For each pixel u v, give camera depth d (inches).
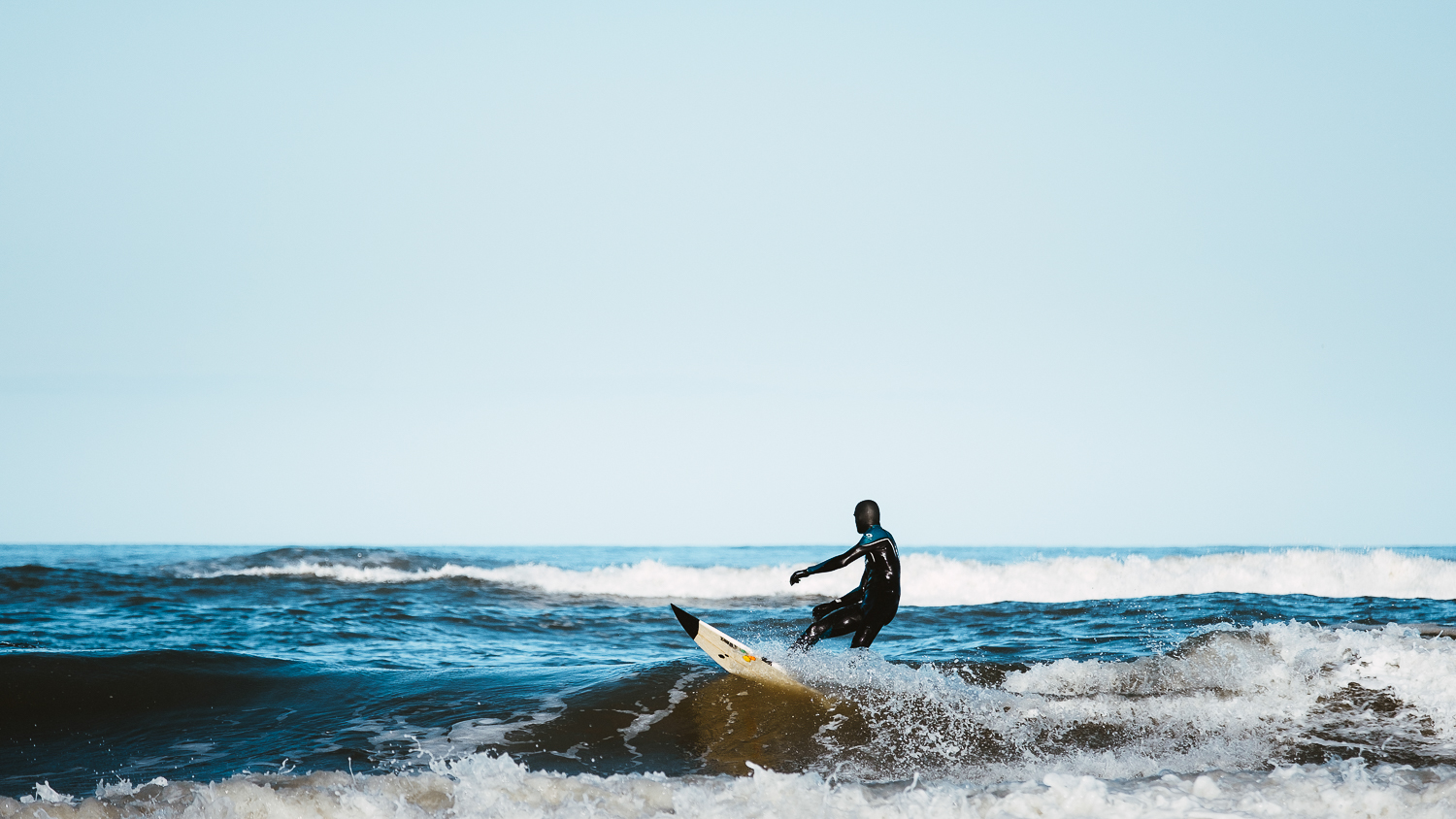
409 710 274.7
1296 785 183.6
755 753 236.4
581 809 176.1
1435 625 386.6
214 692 297.0
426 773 195.2
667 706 271.7
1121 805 175.6
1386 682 268.8
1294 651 292.8
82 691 291.0
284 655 392.5
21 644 425.4
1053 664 304.2
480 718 264.7
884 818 174.7
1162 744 239.0
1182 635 403.5
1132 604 526.6
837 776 219.1
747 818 173.3
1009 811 175.8
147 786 179.5
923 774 220.5
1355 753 229.8
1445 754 226.8
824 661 313.4
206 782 211.8
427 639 455.5
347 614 559.2
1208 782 187.0
